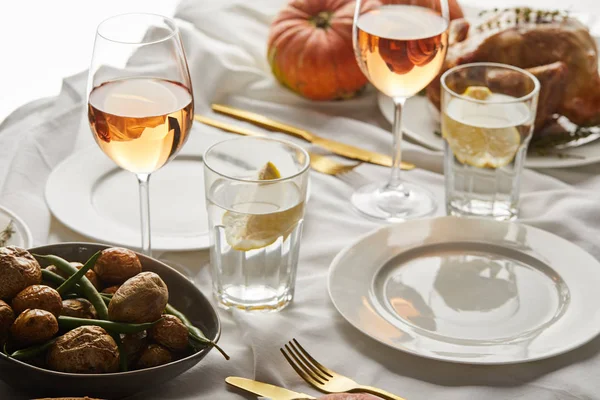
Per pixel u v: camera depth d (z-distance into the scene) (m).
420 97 1.87
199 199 1.47
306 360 1.07
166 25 1.23
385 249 1.30
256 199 1.16
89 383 0.92
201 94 1.85
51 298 0.98
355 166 1.62
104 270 1.08
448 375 1.07
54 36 2.88
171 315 1.02
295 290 1.25
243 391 1.04
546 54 1.63
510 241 1.32
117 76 1.16
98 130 1.15
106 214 1.40
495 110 1.42
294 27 1.83
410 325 1.14
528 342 1.10
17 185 1.46
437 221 1.36
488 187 1.45
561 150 1.64
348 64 1.81
